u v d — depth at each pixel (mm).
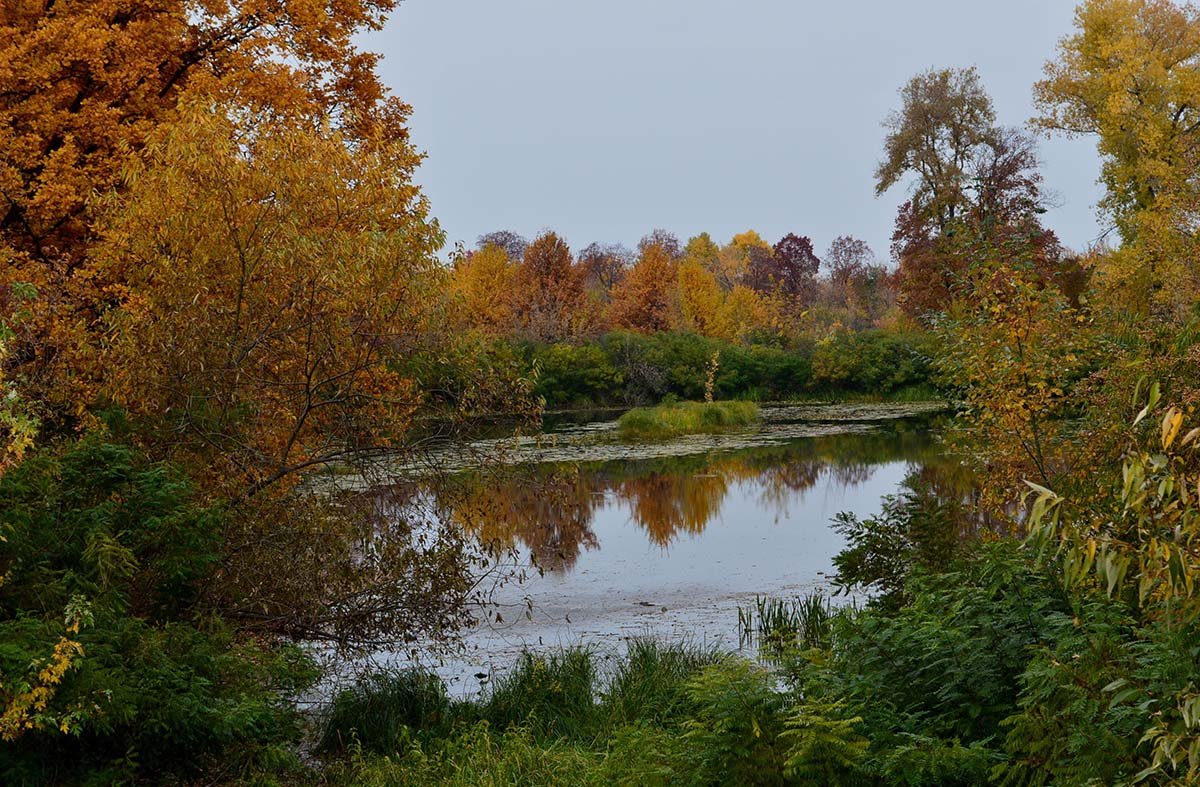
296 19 13578
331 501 8289
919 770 3943
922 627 4758
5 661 4445
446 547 8266
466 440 8516
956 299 9617
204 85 11977
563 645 9109
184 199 7574
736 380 46000
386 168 8477
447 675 8375
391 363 8562
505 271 47844
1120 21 30297
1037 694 3754
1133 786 3033
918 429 31062
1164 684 3295
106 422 7180
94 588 5305
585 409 42500
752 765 4305
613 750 5602
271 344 7828
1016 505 8938
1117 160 29500
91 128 12047
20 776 4707
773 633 7227
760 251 89438
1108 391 6945
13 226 12359
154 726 5066
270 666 6227
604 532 14812
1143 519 2549
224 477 7625
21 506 5336
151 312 7613
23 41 11508
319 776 6195
